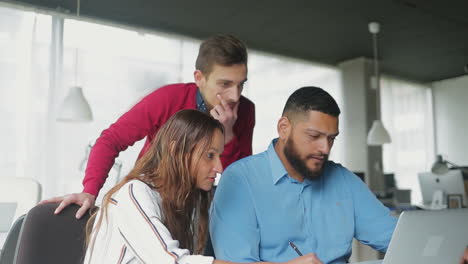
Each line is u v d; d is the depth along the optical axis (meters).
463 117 7.13
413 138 7.20
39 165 4.05
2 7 3.97
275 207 1.37
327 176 1.47
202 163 1.05
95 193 1.34
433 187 4.21
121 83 4.49
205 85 1.48
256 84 5.55
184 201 1.05
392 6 4.34
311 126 1.28
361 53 5.94
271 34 5.09
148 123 1.58
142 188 1.02
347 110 6.26
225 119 1.45
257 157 1.46
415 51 5.86
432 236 1.06
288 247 1.37
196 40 5.01
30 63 4.07
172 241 0.95
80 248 1.09
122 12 4.32
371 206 1.49
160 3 4.13
